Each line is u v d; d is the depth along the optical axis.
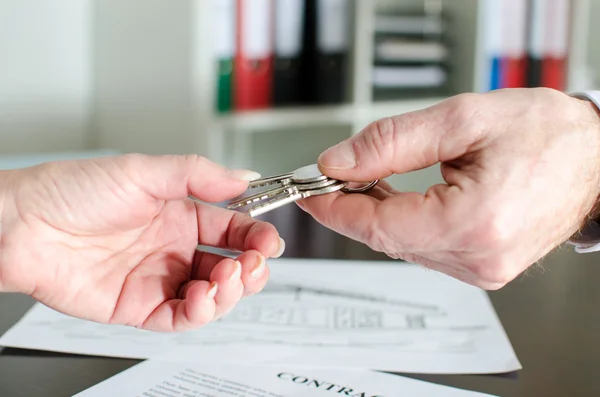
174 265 0.57
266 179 0.53
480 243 0.47
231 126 1.68
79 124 1.81
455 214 0.47
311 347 0.61
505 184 0.47
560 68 2.22
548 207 0.48
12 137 1.67
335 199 0.51
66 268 0.53
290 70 1.82
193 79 1.55
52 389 0.51
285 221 1.08
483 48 2.14
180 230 0.57
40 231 0.52
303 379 0.54
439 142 0.49
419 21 2.08
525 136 0.48
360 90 1.93
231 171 0.53
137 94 1.70
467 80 2.17
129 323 0.55
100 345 0.60
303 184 0.51
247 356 0.58
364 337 0.63
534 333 0.66
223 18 1.64
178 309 0.53
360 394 0.52
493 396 0.52
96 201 0.52
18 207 0.51
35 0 1.66
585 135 0.50
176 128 1.62
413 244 0.49
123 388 0.52
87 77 1.80
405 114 0.50
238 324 0.66
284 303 0.72
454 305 0.73
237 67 1.70
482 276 0.50
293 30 1.79
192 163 0.52
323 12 1.84
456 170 0.49
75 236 0.53
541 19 2.17
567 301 0.75
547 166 0.48
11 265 0.51
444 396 0.52
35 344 0.59
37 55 1.69
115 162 0.52
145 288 0.55
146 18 1.64
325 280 0.80
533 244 0.50
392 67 2.04
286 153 2.05
